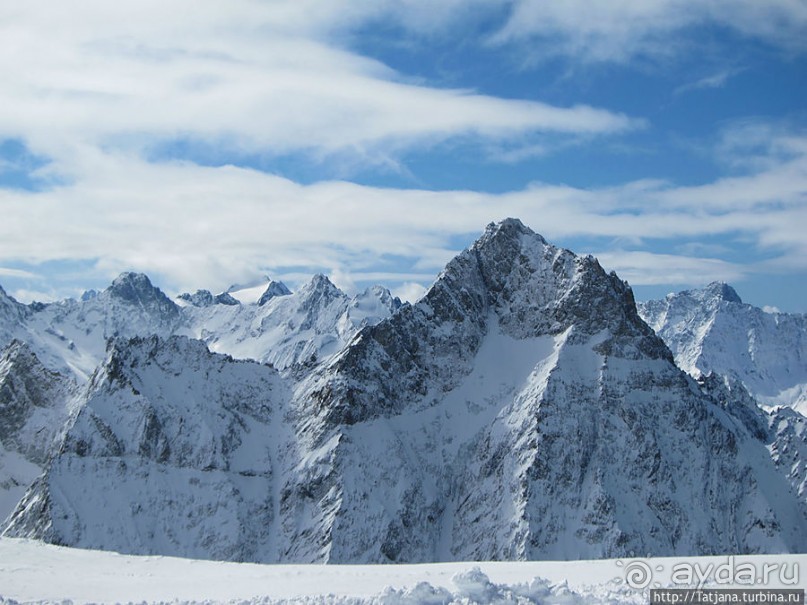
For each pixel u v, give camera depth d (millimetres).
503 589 70375
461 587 70188
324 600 70500
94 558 99938
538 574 82062
